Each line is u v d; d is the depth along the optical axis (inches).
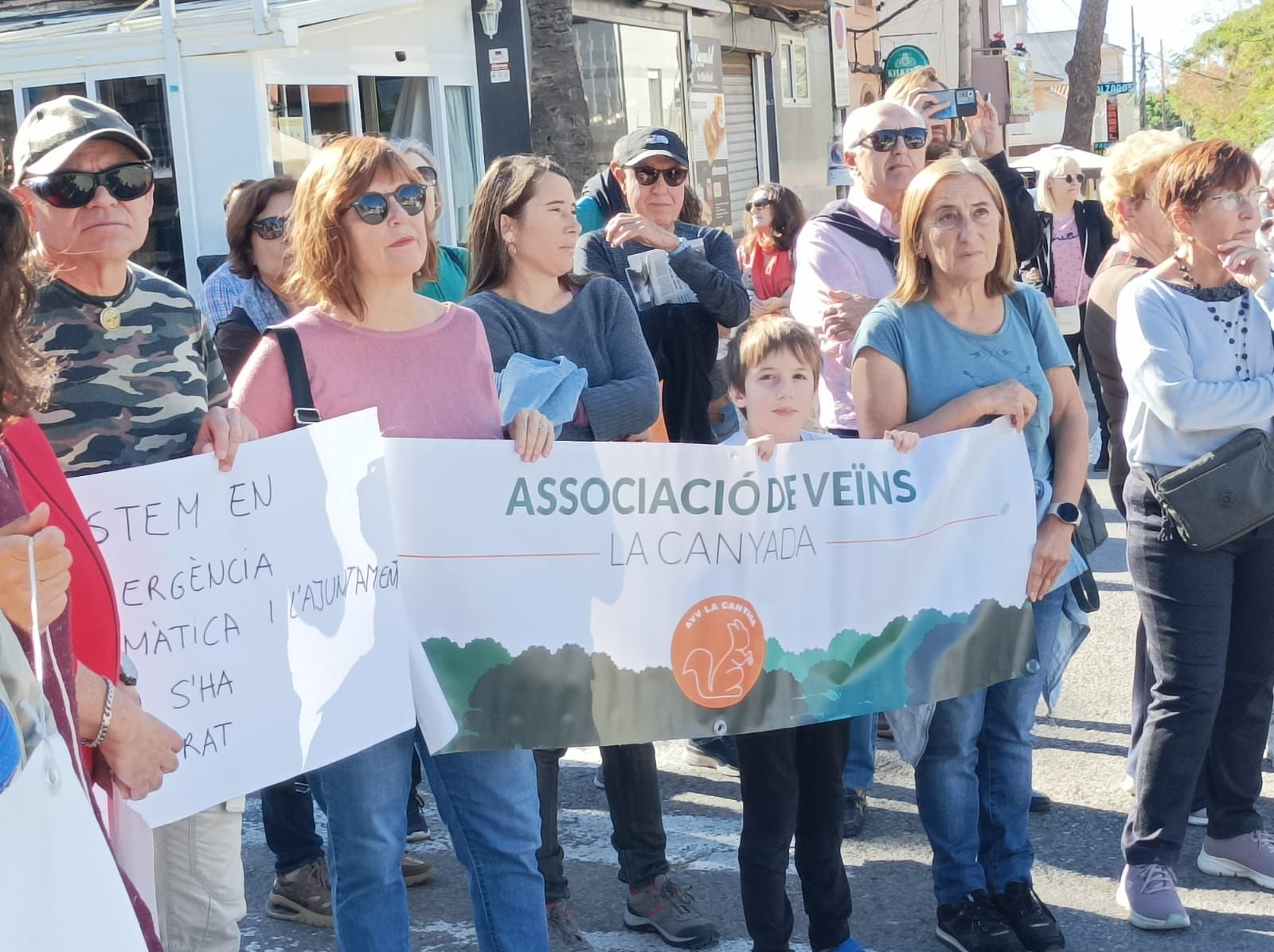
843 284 191.2
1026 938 150.7
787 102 826.8
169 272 408.2
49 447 101.3
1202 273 155.4
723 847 182.7
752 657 142.2
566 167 435.8
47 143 117.0
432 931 164.1
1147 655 184.9
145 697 113.9
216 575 116.2
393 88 454.3
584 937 159.2
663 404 199.5
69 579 88.7
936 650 148.9
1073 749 209.9
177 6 416.5
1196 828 182.4
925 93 243.6
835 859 145.2
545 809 156.4
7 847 76.1
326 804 125.0
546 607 134.7
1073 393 156.8
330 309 127.2
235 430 116.6
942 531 148.7
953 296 150.7
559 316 158.7
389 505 123.8
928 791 153.3
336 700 121.0
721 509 140.1
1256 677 160.9
